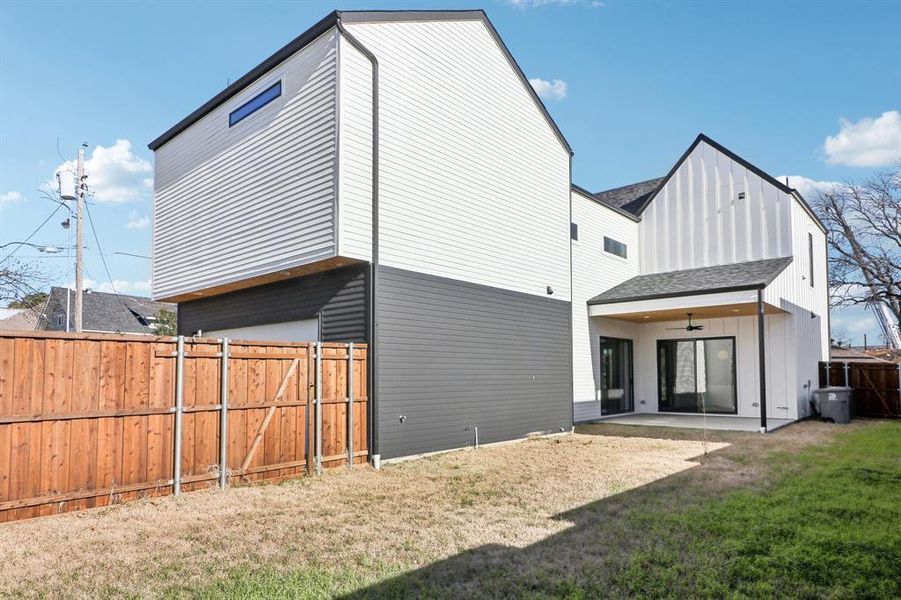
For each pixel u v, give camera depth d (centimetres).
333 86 856
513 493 669
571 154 1406
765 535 495
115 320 3216
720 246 1573
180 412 665
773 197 1496
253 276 986
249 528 533
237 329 1148
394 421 881
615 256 1616
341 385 834
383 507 610
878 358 2669
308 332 975
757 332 1498
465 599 375
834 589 385
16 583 403
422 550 470
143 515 571
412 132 965
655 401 1656
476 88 1117
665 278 1563
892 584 391
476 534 511
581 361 1442
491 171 1140
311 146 886
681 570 420
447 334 998
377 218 883
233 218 1046
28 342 559
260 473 734
